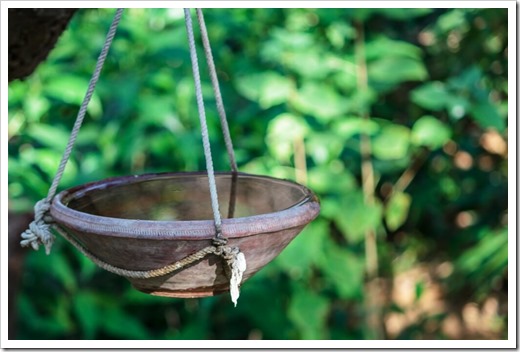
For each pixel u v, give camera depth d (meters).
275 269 2.72
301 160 2.70
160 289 1.29
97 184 1.51
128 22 2.65
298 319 2.69
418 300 3.21
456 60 3.13
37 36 1.72
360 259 3.03
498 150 3.26
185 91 2.59
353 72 2.72
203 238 1.16
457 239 3.27
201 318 2.93
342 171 2.82
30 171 2.48
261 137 2.71
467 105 2.59
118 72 2.68
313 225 2.66
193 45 1.27
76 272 2.88
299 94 2.59
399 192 3.11
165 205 1.57
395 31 3.18
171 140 2.61
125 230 1.17
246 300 2.84
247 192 1.57
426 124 2.77
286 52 2.62
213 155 2.66
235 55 2.79
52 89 2.49
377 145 2.75
